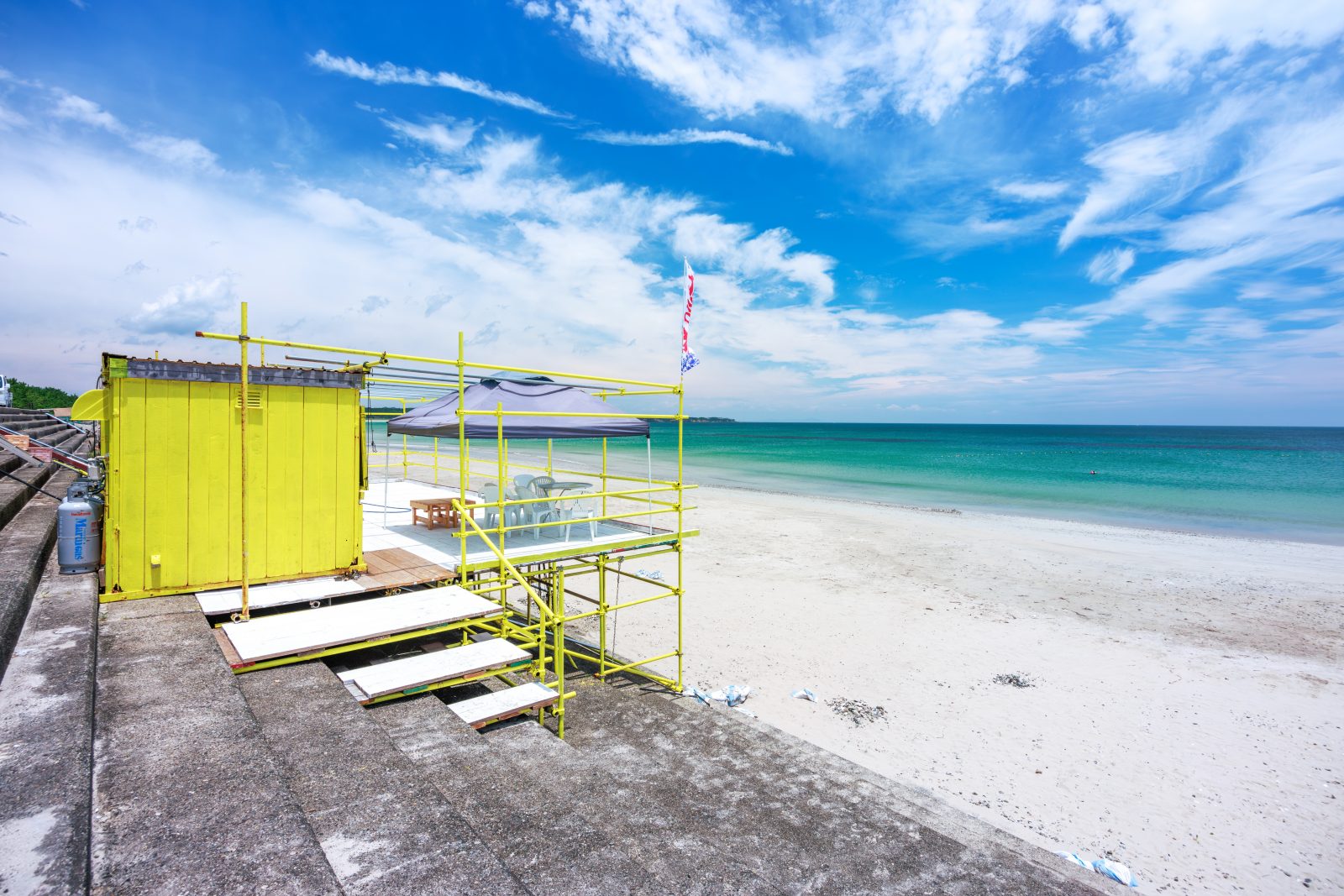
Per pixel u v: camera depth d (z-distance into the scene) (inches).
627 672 399.5
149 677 164.7
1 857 87.0
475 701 207.0
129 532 225.3
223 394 240.4
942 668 439.2
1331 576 693.9
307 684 182.5
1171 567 729.6
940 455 2987.2
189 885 91.7
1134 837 269.7
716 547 804.0
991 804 290.0
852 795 237.0
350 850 108.9
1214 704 390.3
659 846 157.8
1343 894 240.1
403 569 285.3
